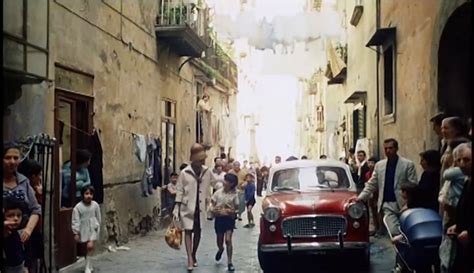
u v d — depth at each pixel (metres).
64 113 10.49
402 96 12.55
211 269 10.36
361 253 10.17
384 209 9.24
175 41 16.86
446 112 9.31
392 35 13.37
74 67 10.54
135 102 14.37
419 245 6.39
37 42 8.84
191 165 10.38
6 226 5.28
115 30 12.88
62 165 10.47
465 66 9.27
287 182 11.31
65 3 10.13
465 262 4.98
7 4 7.80
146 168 14.85
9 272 5.39
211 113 25.70
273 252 10.05
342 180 11.31
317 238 9.97
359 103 19.05
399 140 12.86
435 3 9.64
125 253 12.03
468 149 5.00
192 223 10.23
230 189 10.49
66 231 10.24
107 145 12.34
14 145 6.99
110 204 12.52
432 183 7.68
